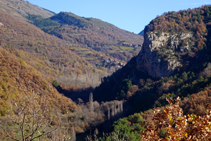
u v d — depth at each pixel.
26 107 6.95
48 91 55.25
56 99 54.50
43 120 7.51
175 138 7.86
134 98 67.38
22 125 6.80
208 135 7.92
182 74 64.25
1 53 50.50
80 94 85.31
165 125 8.61
